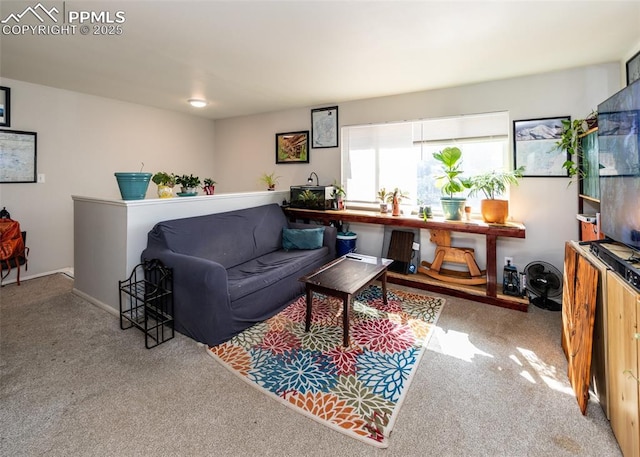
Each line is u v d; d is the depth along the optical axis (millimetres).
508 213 3094
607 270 1467
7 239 3184
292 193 4133
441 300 3033
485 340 2289
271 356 2072
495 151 3217
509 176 2959
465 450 1356
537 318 2658
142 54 2533
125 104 4211
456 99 3359
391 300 3021
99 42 2305
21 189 3438
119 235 2578
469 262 3254
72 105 3725
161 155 4672
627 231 1460
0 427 1471
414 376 1872
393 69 2834
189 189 3219
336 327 2471
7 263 3203
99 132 3973
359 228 4102
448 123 3441
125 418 1534
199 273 2184
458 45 2334
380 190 3838
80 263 3018
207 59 2631
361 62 2676
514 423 1504
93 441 1399
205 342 2213
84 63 2752
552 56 2543
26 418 1526
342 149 4152
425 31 2115
